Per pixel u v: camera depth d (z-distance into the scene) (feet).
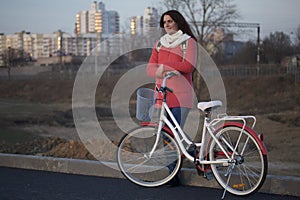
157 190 15.71
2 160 19.56
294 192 14.78
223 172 14.92
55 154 24.84
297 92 101.09
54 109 94.48
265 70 137.80
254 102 96.78
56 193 15.52
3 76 173.78
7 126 66.90
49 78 147.54
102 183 16.67
